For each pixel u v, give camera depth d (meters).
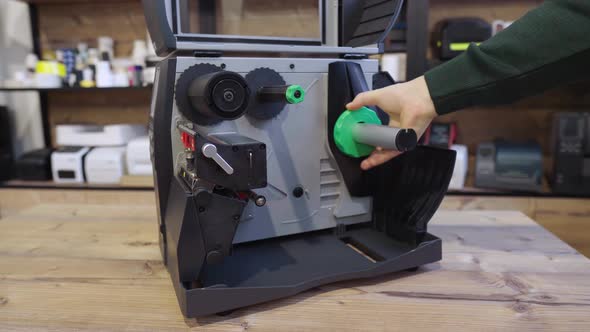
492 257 0.57
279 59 0.51
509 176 1.47
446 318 0.42
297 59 0.52
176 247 0.42
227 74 0.41
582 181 1.43
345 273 0.48
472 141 1.76
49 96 1.88
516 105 1.71
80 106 1.88
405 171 0.57
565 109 1.69
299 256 0.52
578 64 0.41
